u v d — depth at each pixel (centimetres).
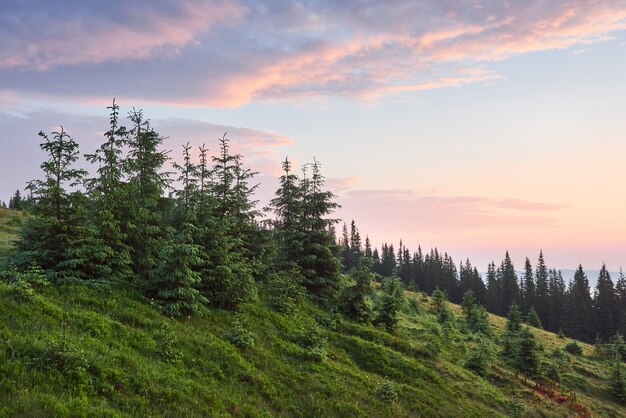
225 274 2344
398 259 14475
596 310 10569
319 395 1809
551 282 12444
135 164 2342
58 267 1847
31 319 1370
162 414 1171
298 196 3566
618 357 5156
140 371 1333
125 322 1691
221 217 2934
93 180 2053
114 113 2106
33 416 891
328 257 3516
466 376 2911
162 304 1966
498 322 8038
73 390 1070
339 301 3394
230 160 3081
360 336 2961
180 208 2631
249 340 2006
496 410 2519
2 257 2239
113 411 1032
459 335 5150
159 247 2295
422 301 7719
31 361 1108
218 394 1450
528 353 3750
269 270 3297
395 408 1992
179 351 1617
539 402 3173
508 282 11906
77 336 1380
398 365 2588
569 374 4453
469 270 13938
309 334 2409
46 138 1827
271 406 1589
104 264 2016
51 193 1825
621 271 11038
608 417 3497
